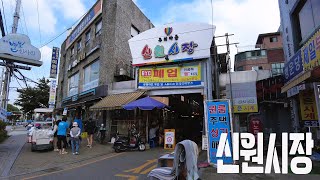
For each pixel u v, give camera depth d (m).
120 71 16.89
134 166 8.54
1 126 15.97
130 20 19.69
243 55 39.22
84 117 20.59
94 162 9.34
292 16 10.82
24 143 15.04
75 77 23.81
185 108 19.55
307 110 9.30
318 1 8.49
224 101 8.34
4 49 11.84
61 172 7.68
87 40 21.70
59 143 11.44
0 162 8.98
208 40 13.48
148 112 15.10
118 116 15.93
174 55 14.16
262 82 13.02
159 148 13.42
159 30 14.76
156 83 14.50
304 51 8.70
